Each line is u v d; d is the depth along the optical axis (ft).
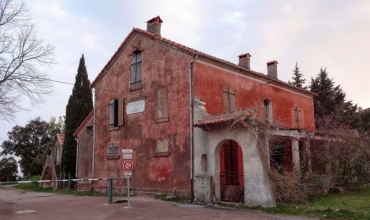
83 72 94.94
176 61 53.62
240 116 42.47
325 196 46.55
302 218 33.73
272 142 47.88
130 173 43.78
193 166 48.42
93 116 71.87
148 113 57.16
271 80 68.28
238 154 54.75
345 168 53.06
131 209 40.57
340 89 124.98
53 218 35.40
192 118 49.62
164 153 52.95
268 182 40.16
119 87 63.98
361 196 46.62
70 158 86.84
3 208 45.39
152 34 58.08
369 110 121.39
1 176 186.60
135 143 58.80
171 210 39.47
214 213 37.09
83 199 55.01
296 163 49.34
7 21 50.26
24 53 50.80
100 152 66.54
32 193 81.87
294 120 75.51
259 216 34.96
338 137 53.26
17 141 185.88
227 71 57.47
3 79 49.39
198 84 50.96
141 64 59.93
